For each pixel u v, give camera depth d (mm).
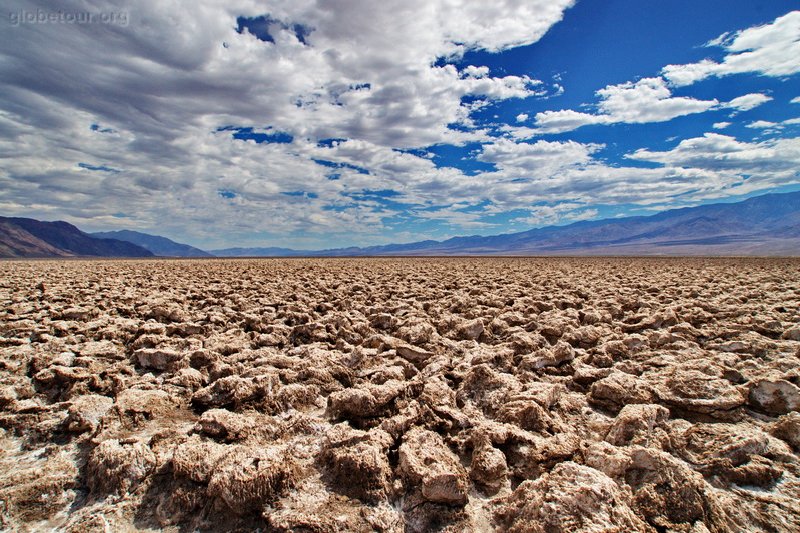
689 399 6141
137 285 19906
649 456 4242
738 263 44250
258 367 7395
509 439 5078
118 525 4023
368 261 60156
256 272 30219
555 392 6352
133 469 4484
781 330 10070
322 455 4828
